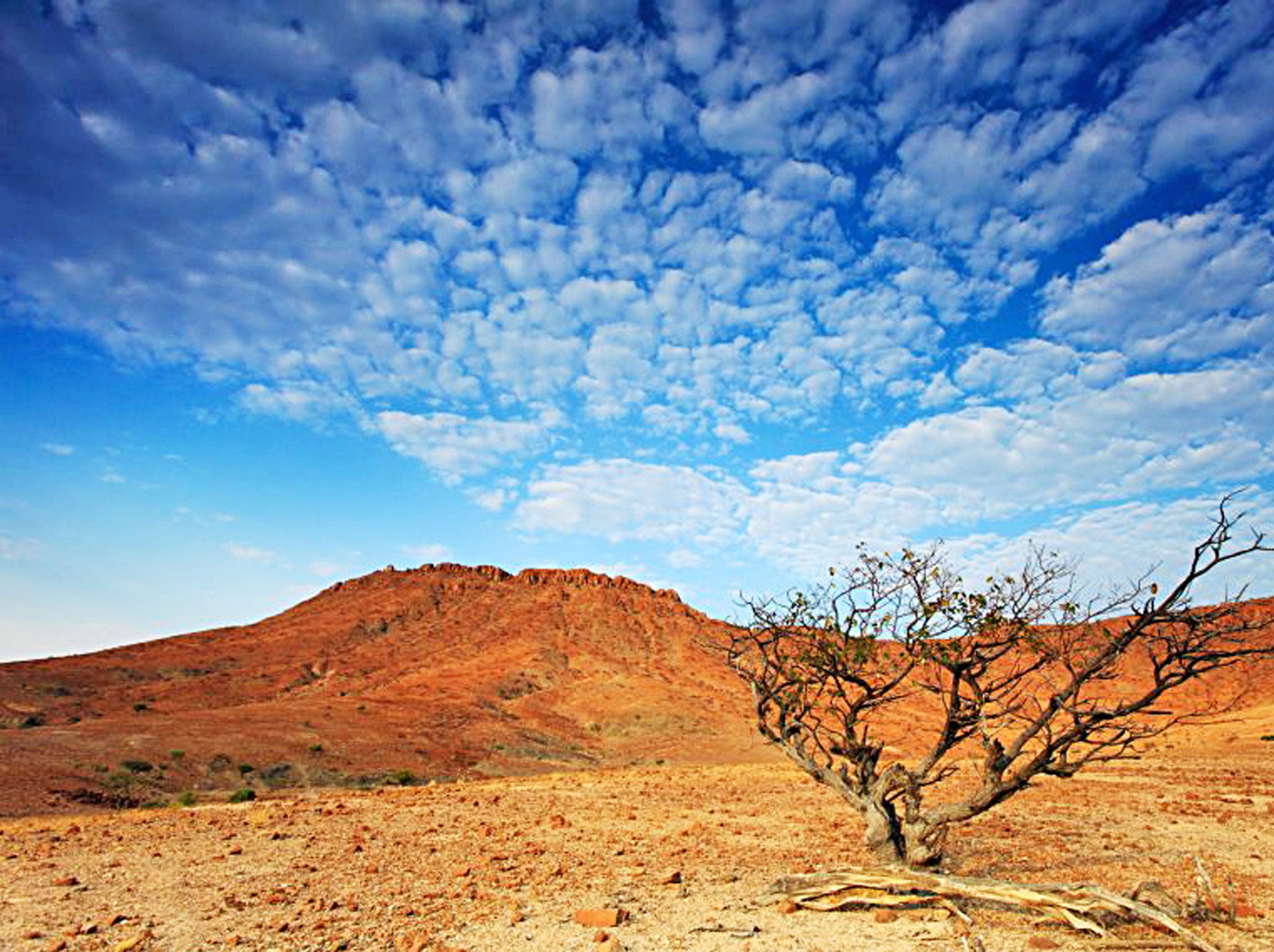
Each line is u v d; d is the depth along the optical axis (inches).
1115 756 435.8
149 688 3818.9
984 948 340.5
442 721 2965.1
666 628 5521.7
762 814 860.0
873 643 505.0
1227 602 412.2
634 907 433.4
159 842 717.3
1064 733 451.8
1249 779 1064.8
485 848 646.5
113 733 2103.8
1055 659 467.5
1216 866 525.7
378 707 3080.7
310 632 5123.0
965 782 1101.1
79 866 593.6
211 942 376.2
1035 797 937.5
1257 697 2135.8
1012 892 383.6
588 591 6250.0
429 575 6555.1
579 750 2947.8
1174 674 423.8
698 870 539.2
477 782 1617.9
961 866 531.5
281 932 390.6
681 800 1026.7
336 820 863.7
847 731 518.9
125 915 432.5
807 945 351.3
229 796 1566.2
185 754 1988.2
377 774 2116.1
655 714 3440.0
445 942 369.1
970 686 495.5
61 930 402.9
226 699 3740.2
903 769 487.8
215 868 573.3
